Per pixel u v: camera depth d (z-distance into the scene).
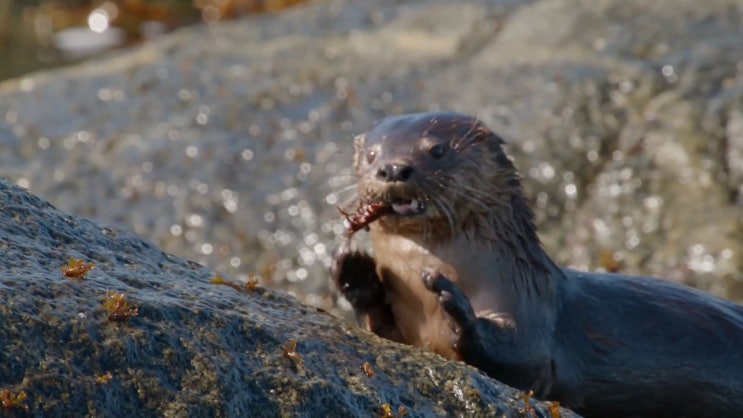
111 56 58.12
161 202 43.31
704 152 41.34
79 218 20.59
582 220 40.72
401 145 24.39
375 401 18.14
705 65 44.66
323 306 39.84
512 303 24.28
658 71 44.69
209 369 17.31
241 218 42.31
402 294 24.50
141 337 17.20
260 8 74.00
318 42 51.72
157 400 16.73
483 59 47.94
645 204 40.69
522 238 25.11
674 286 27.61
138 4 74.12
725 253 39.03
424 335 24.28
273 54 50.84
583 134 42.44
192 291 19.22
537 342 24.22
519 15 50.31
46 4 74.94
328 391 17.83
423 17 51.72
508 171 25.28
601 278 27.11
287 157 43.78
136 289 18.48
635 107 43.31
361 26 52.66
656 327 26.28
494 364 23.36
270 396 17.50
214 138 45.16
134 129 46.47
